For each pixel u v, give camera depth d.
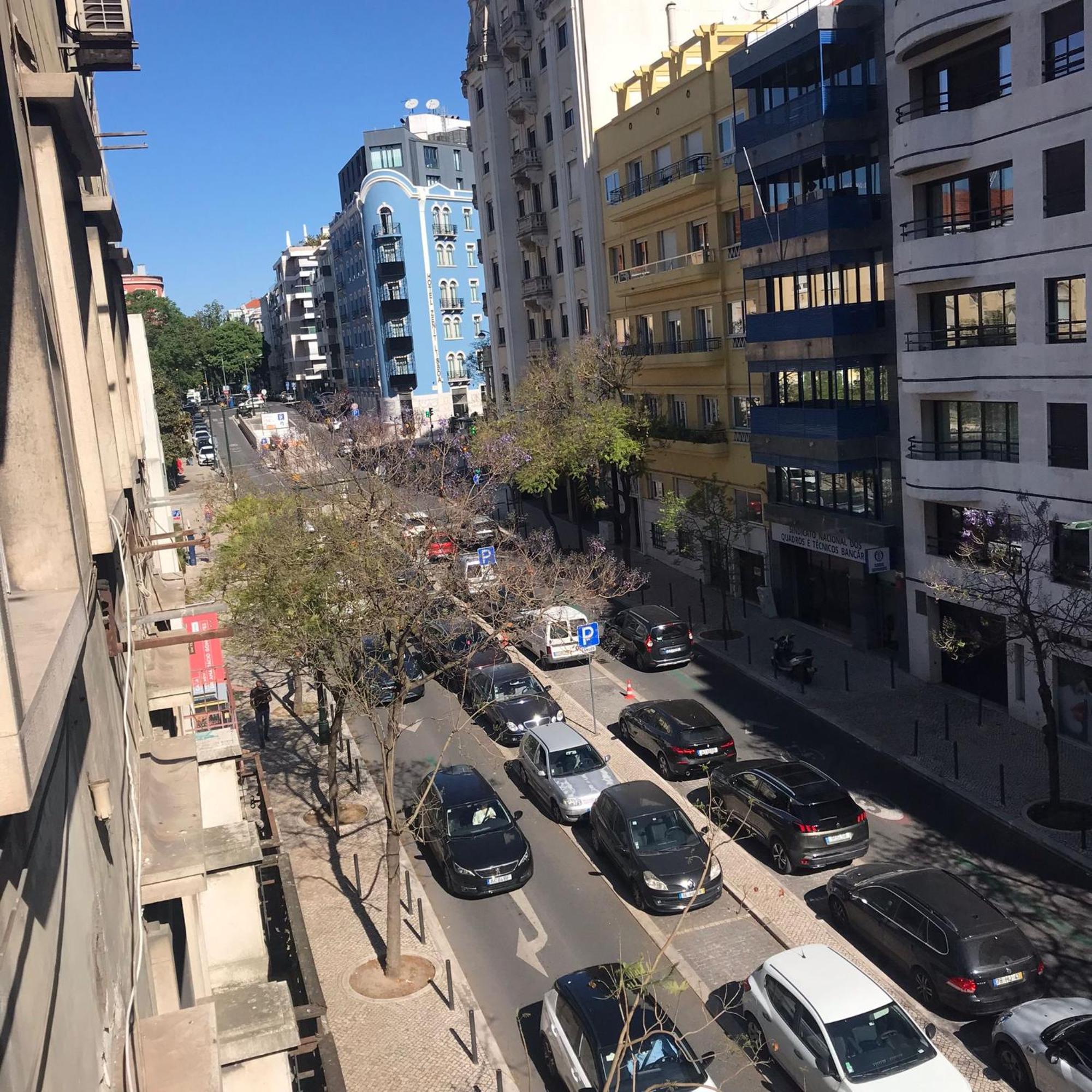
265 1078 9.36
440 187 88.94
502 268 51.78
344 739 23.78
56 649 3.94
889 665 27.39
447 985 14.66
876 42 25.19
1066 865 16.69
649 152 37.34
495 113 50.59
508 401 45.94
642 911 16.45
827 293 28.09
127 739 6.18
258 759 19.23
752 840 18.48
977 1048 12.45
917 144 22.47
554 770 20.33
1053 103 19.88
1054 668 21.69
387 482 22.77
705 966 14.75
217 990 12.42
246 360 132.62
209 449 79.81
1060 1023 11.48
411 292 88.44
